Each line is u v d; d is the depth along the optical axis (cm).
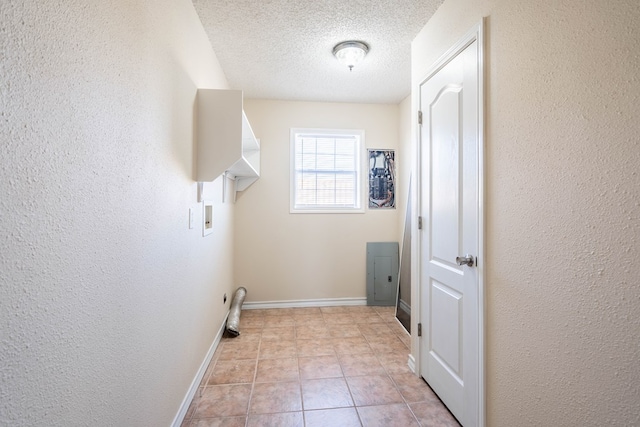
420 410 159
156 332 118
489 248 124
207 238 201
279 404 164
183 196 150
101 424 81
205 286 196
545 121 97
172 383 137
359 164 339
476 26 131
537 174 100
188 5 158
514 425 111
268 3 170
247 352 224
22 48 55
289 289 330
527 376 104
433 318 174
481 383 127
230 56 232
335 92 307
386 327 274
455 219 150
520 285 108
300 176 337
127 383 96
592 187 82
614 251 77
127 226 95
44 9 60
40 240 60
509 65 112
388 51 225
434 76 173
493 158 121
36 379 60
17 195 55
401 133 331
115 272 88
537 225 100
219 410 158
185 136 153
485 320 125
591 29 82
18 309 55
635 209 73
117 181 89
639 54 72
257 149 316
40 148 60
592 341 83
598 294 81
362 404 164
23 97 56
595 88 81
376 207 339
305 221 331
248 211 324
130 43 96
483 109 125
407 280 286
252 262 325
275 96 316
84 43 73
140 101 103
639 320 72
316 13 180
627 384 75
